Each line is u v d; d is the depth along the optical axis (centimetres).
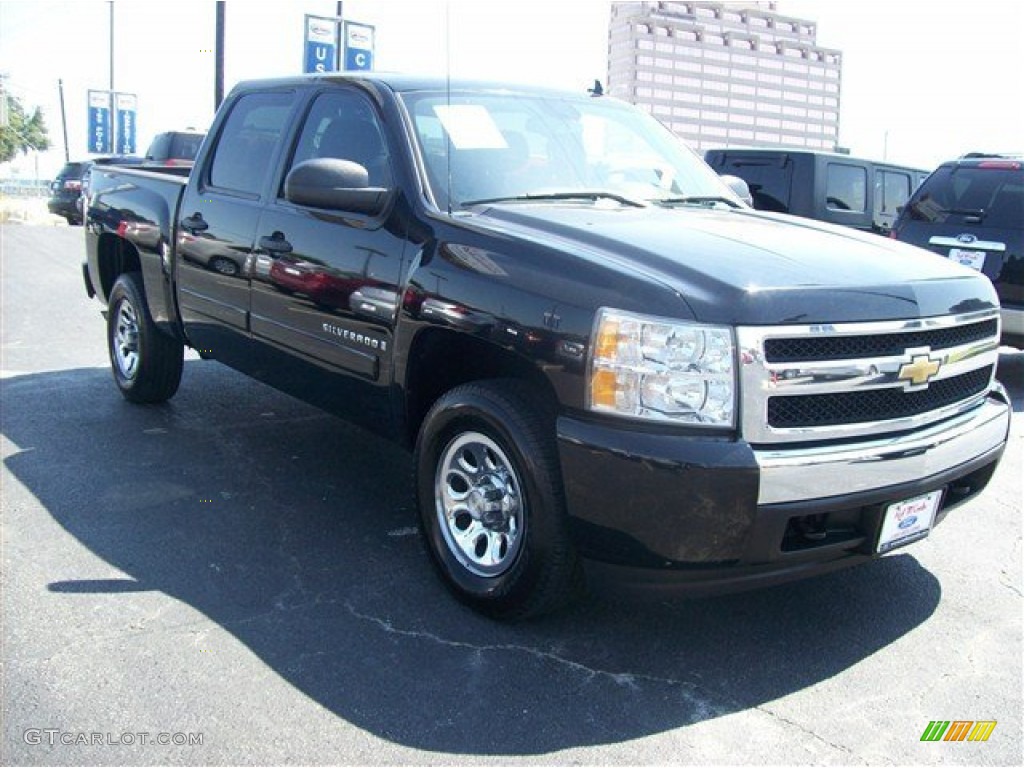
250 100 541
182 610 367
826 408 316
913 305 333
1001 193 826
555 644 350
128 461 538
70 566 402
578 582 344
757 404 301
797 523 318
